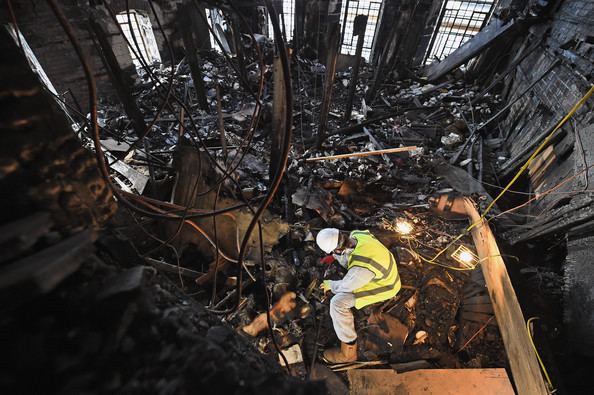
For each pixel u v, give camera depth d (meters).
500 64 8.34
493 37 7.83
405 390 2.64
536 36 6.86
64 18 0.65
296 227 4.09
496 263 3.31
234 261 3.37
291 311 3.19
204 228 3.41
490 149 6.41
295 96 8.05
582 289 3.21
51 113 0.82
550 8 6.52
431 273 3.66
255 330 2.98
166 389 0.77
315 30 9.56
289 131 0.86
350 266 2.78
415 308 3.36
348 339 2.72
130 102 4.85
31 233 0.65
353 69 6.09
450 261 3.83
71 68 6.38
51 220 0.78
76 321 0.69
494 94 8.05
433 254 3.94
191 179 3.60
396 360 2.97
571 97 4.74
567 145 4.32
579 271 3.32
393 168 5.62
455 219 4.48
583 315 3.10
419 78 9.38
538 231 3.96
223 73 8.16
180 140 3.78
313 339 3.07
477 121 7.32
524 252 4.18
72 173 0.89
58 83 6.36
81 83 6.59
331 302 2.80
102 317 0.71
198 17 8.54
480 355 3.03
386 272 2.73
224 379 0.88
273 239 3.57
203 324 1.17
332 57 4.78
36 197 0.77
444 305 3.37
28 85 0.75
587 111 4.15
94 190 0.98
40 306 0.67
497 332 3.14
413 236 4.21
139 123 5.11
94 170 0.97
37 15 5.61
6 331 0.60
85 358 0.66
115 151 4.74
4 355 0.59
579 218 3.39
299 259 3.78
